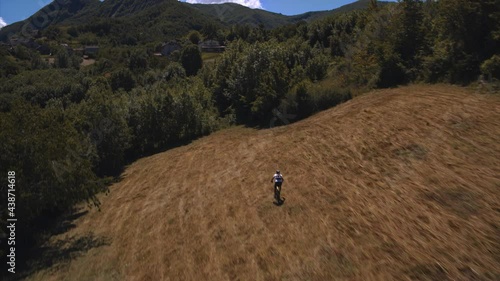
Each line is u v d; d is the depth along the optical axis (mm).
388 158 19328
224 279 13516
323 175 20594
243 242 15945
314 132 28531
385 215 14461
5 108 55312
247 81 48656
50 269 17188
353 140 23469
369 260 12070
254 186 22312
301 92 38719
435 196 14398
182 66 90250
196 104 46781
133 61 102500
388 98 28125
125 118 43188
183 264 15336
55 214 26219
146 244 18125
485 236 11328
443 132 19297
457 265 10500
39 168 19641
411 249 11906
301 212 17109
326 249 13461
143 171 33656
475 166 15453
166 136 44812
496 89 22297
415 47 33875
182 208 21781
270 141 31203
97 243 19594
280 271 13000
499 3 25578
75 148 22469
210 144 37031
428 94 25688
